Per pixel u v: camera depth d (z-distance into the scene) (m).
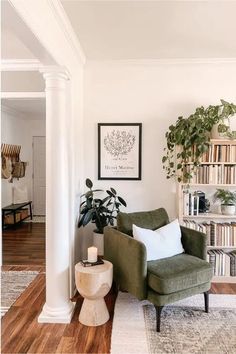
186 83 3.38
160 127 3.42
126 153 3.44
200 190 3.44
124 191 3.48
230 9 2.21
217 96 3.37
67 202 2.52
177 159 3.31
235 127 3.38
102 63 3.38
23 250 4.35
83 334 2.23
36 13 1.75
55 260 2.45
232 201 3.27
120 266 2.62
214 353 2.02
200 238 2.70
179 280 2.30
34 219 6.48
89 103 3.43
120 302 2.73
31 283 3.18
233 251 3.33
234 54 3.18
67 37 2.47
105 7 2.16
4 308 2.63
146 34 2.65
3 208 5.69
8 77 3.04
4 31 2.40
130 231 2.79
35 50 2.00
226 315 2.50
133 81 3.40
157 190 3.46
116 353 2.01
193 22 2.42
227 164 3.20
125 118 3.43
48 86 2.39
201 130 2.97
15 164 6.10
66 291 2.50
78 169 3.15
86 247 3.51
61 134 2.43
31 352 2.03
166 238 2.71
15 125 6.13
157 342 2.13
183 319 2.43
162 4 2.13
